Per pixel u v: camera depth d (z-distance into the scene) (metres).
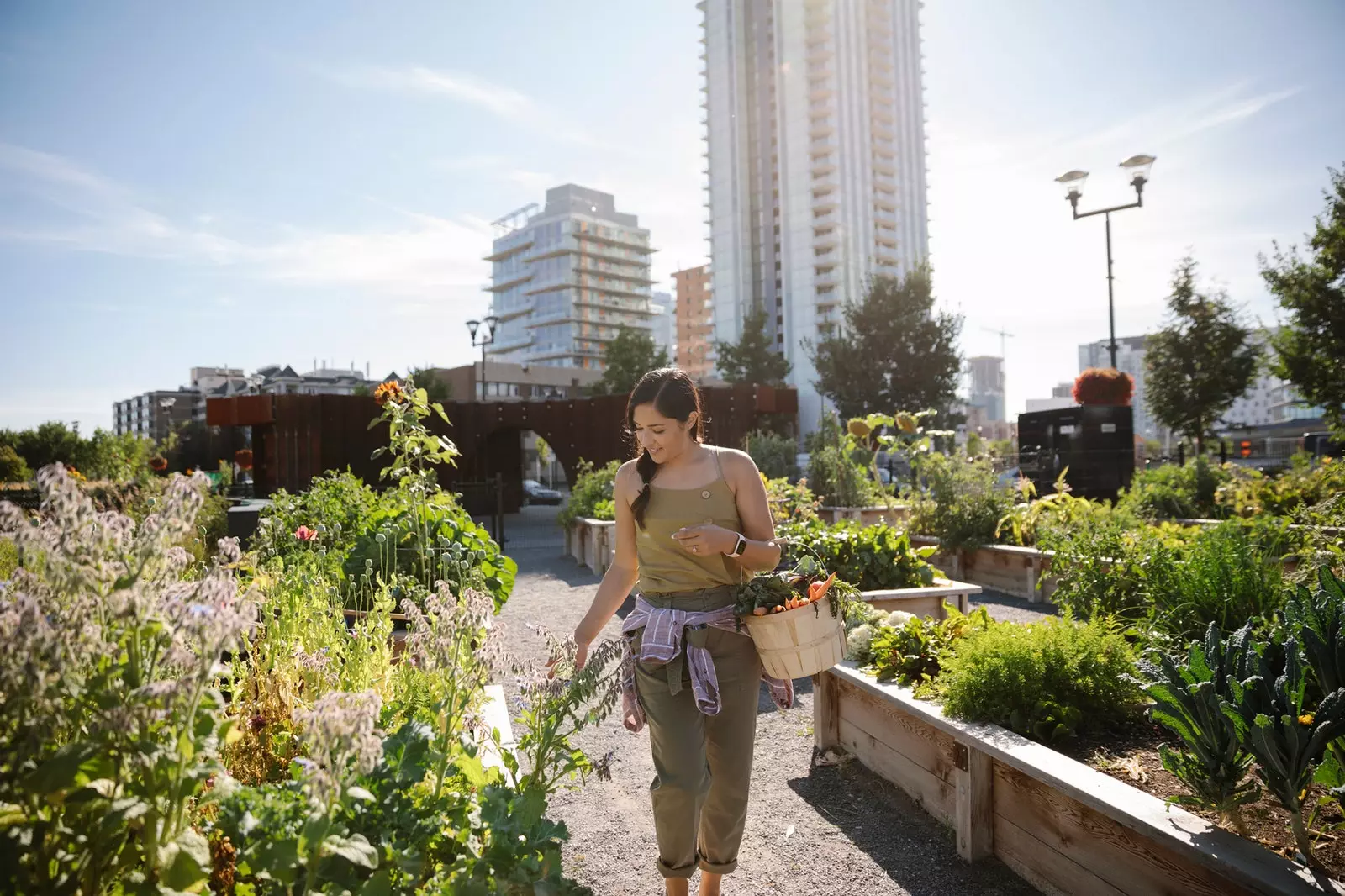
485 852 1.72
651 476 2.37
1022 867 2.65
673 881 2.23
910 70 113.12
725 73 108.69
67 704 1.38
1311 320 15.06
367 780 1.71
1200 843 1.96
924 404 39.53
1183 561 4.52
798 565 2.47
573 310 140.00
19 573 1.42
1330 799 2.35
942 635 3.63
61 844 1.31
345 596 4.70
